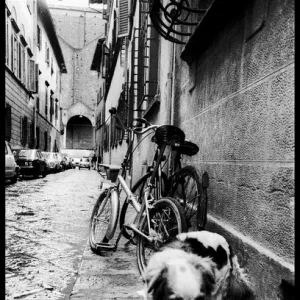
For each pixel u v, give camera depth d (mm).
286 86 2205
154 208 3604
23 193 11523
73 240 5262
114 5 23750
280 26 2312
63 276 3643
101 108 41531
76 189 13680
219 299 2197
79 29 58875
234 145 3129
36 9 28094
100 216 4742
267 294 2281
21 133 23031
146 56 8680
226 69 3422
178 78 5762
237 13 3143
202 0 4664
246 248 2652
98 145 44688
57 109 44625
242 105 2961
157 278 1942
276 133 2322
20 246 4828
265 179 2467
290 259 2080
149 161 8695
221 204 3422
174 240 2408
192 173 3602
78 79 57906
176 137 3902
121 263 4008
